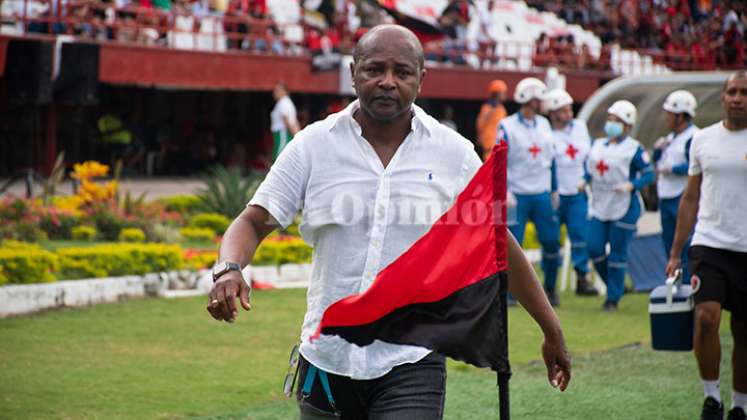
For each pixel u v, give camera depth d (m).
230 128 47.16
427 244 6.55
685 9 54.19
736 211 10.93
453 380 13.45
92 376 13.15
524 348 15.68
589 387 13.16
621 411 11.98
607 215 19.86
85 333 15.84
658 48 53.81
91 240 25.48
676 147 19.53
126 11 39.06
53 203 27.78
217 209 30.66
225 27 42.31
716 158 10.98
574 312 19.59
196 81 40.31
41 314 17.27
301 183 6.73
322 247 6.74
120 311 17.80
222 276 6.37
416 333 6.51
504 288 6.68
